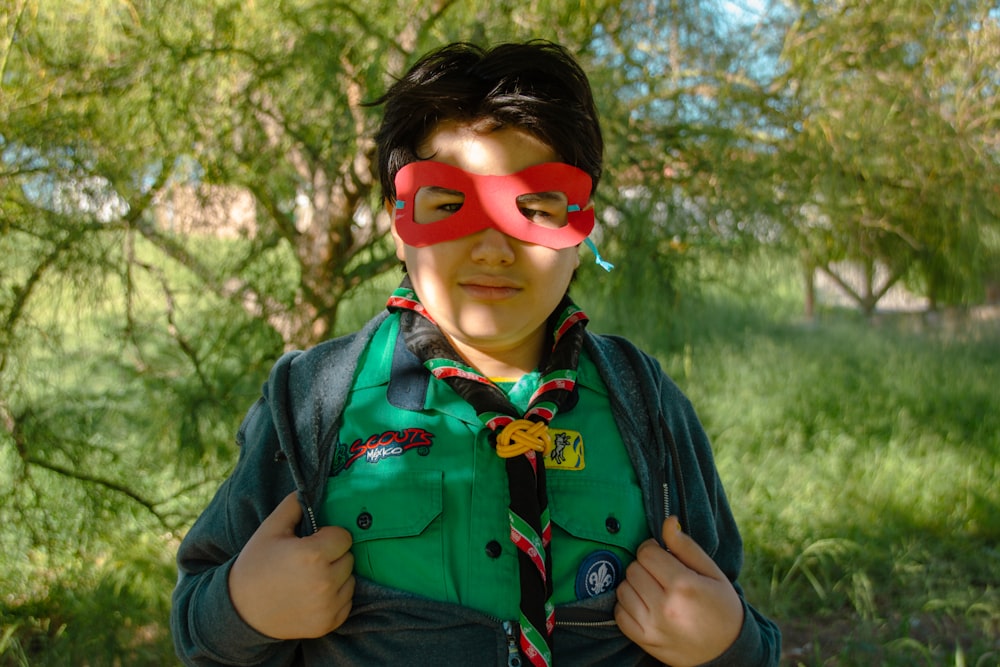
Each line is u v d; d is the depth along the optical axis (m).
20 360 3.21
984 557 3.95
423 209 1.21
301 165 3.58
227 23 3.05
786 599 3.54
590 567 1.19
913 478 4.65
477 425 1.22
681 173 3.87
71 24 3.04
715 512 1.40
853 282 7.39
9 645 2.90
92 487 3.33
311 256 3.58
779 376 6.01
